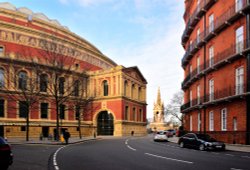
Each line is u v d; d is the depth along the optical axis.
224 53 29.52
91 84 63.66
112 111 60.88
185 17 46.16
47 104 51.69
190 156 17.97
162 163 14.25
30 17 56.59
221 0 30.89
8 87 43.56
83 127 58.50
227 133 28.19
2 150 10.30
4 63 47.44
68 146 28.11
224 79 29.64
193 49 38.09
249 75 25.06
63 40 56.50
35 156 17.62
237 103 26.91
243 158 17.06
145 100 73.00
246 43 25.61
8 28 50.19
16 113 47.91
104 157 17.17
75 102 48.38
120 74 60.81
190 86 41.97
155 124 99.81
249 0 25.28
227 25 29.09
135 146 27.52
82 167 12.85
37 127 50.12
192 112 39.91
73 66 55.75
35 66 39.78
